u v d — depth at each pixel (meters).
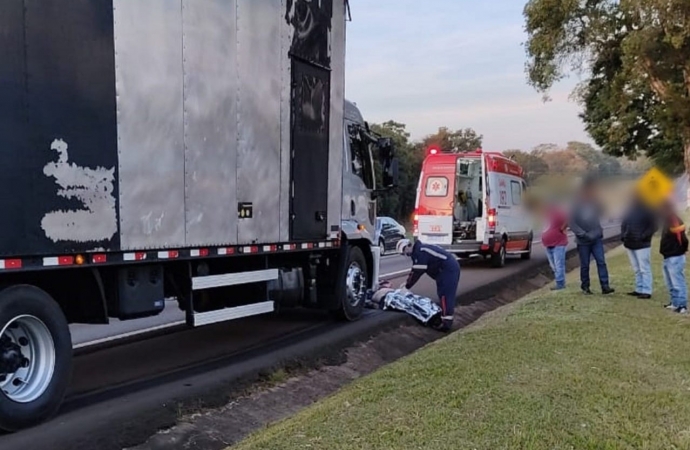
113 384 6.29
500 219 18.03
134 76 5.68
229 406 5.89
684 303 9.00
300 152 8.09
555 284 13.33
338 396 5.39
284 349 7.90
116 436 4.91
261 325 9.49
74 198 5.17
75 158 5.16
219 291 7.58
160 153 5.97
